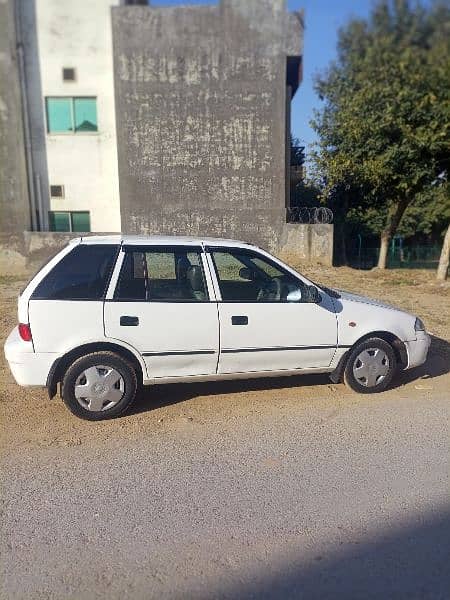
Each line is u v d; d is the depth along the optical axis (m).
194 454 3.98
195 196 18.64
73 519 3.12
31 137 19.08
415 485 3.51
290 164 19.36
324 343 5.03
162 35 17.59
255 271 5.00
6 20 17.33
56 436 4.28
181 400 5.08
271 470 3.73
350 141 8.10
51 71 18.73
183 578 2.62
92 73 18.80
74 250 4.58
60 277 4.48
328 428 4.46
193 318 4.65
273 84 17.81
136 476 3.65
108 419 4.61
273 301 4.90
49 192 19.47
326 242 17.77
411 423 4.58
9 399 5.04
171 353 4.63
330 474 3.67
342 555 2.80
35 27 18.42
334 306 5.12
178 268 4.74
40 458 3.91
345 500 3.33
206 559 2.77
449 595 2.51
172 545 2.88
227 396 5.19
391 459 3.89
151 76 17.94
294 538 2.94
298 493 3.42
